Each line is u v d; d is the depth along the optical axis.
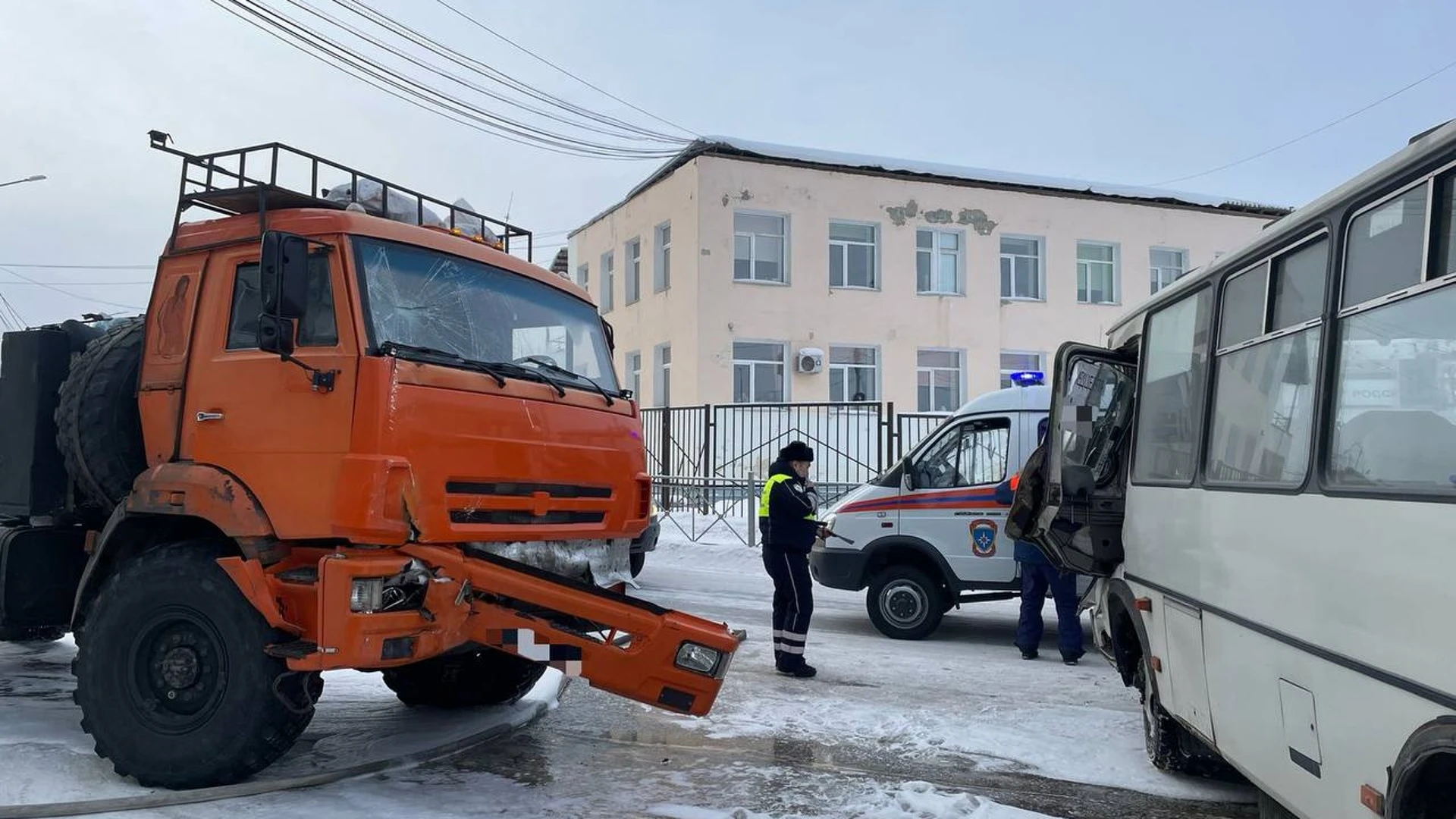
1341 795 3.08
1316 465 3.30
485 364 5.18
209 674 4.78
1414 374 2.83
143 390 5.29
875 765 5.58
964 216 24.17
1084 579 8.63
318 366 4.72
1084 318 25.08
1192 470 4.57
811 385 22.81
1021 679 7.79
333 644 4.41
